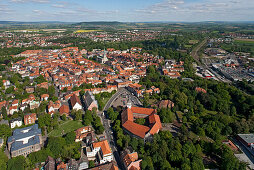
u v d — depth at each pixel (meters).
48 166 169.50
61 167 167.00
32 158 180.00
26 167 176.00
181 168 164.88
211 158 188.00
